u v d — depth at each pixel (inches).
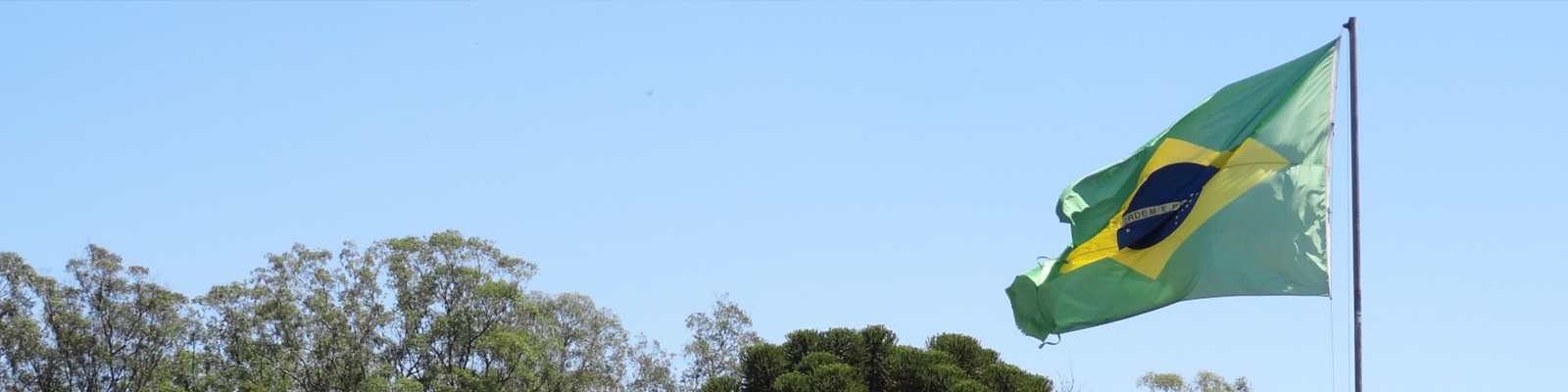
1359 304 858.8
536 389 2166.6
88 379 2285.9
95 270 2342.5
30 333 2285.9
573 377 2210.9
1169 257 926.4
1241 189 915.4
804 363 1676.9
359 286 2306.8
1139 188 941.2
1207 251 915.4
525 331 2192.4
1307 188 904.3
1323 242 896.9
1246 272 906.1
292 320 2288.4
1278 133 914.1
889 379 1667.1
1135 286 936.9
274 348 2294.5
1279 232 903.1
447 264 2272.4
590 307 2287.2
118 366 2293.3
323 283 2315.5
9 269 2324.1
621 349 2277.3
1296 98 916.0
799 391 1614.2
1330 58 912.9
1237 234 910.4
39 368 2289.6
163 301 2341.3
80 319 2315.5
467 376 2119.8
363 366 2261.3
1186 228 924.0
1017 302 961.5
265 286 2310.5
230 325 2310.5
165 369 2300.7
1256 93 924.0
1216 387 1983.3
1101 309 944.3
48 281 2335.1
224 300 2319.1
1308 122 911.7
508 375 2159.2
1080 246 949.2
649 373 2267.5
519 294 2220.7
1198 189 925.2
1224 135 925.2
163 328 2321.6
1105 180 948.6
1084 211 946.7
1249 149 919.0
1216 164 924.6
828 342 1724.9
